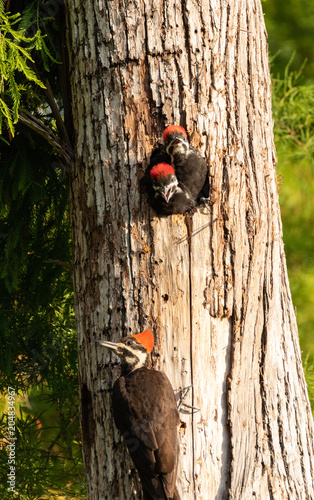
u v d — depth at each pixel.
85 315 8.91
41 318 11.67
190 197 8.34
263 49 9.75
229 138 8.82
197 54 8.66
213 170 8.61
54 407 13.41
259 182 9.05
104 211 8.65
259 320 8.88
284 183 17.19
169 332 8.30
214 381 8.41
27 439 11.97
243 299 8.68
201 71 8.66
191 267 8.39
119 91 8.62
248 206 8.86
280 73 17.44
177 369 8.24
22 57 9.05
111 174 8.61
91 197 8.82
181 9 8.64
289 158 16.67
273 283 9.10
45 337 11.52
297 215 17.92
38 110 11.09
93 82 8.81
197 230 8.47
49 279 11.51
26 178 10.16
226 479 8.34
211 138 8.63
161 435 7.48
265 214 9.06
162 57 8.58
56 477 11.84
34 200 10.34
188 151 8.26
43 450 12.16
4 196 10.51
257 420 8.66
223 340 8.55
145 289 8.38
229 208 8.66
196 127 8.57
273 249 9.20
